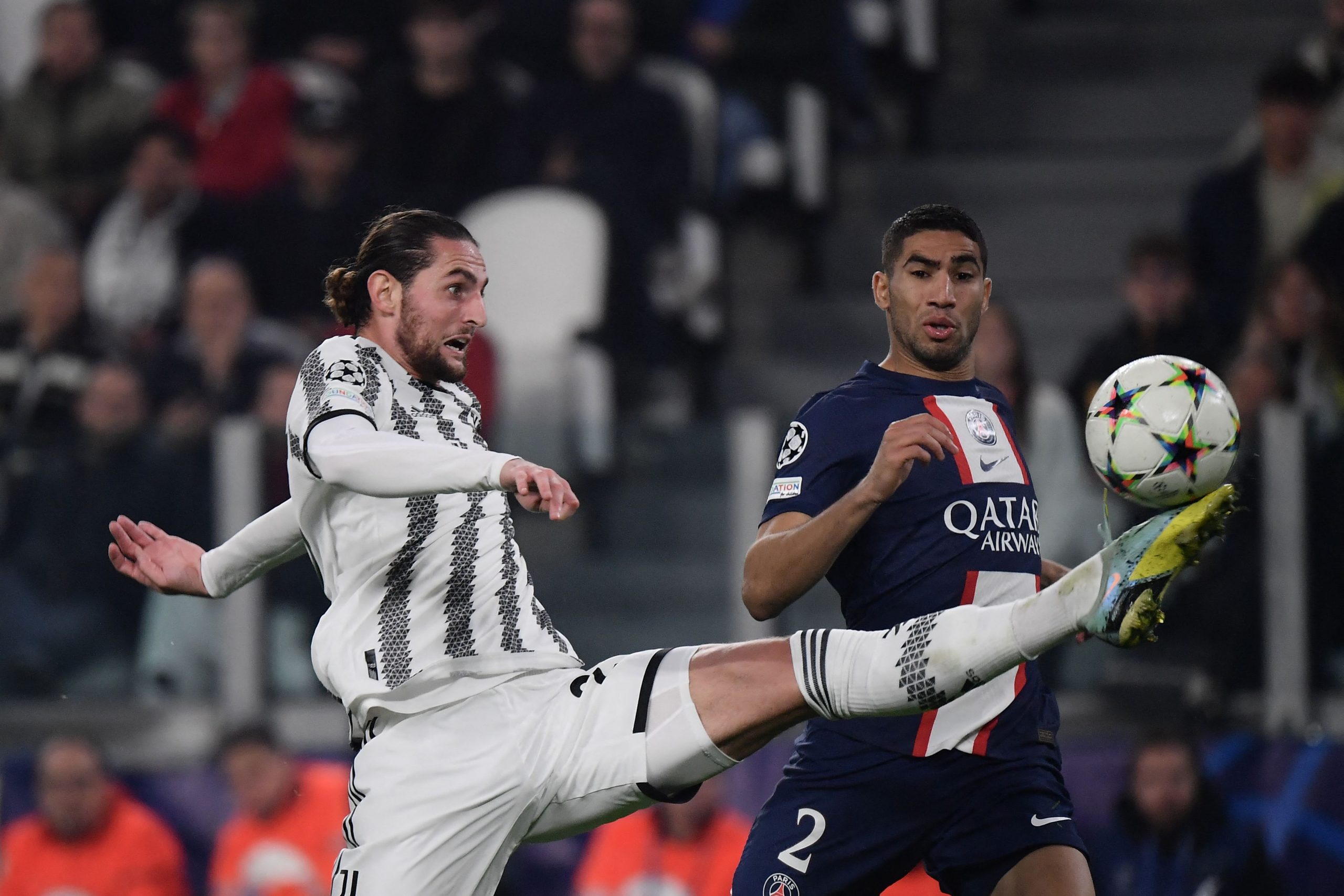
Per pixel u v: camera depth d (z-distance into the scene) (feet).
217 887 77.97
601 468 80.07
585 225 94.53
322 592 80.79
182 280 99.86
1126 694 75.72
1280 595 74.84
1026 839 44.04
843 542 40.68
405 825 41.09
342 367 41.06
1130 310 86.28
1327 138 95.35
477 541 42.01
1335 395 79.51
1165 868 71.87
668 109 101.09
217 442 81.35
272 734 77.71
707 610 78.84
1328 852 72.28
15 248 101.45
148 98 108.78
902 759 44.73
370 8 116.06
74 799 78.33
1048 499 76.59
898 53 120.37
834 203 113.80
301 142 98.68
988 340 76.59
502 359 90.74
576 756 41.45
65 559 81.66
